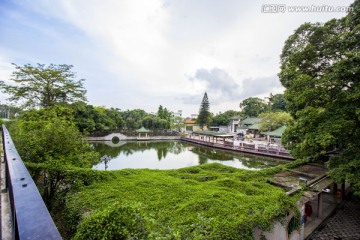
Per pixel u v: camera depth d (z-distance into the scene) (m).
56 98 16.20
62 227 5.24
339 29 8.38
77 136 8.21
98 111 40.41
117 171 8.35
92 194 5.95
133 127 52.22
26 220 0.80
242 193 6.47
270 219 4.90
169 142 42.38
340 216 8.66
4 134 4.40
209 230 3.96
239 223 4.24
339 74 6.71
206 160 22.88
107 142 38.62
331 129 7.08
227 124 60.00
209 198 5.72
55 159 6.98
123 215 2.83
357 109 6.50
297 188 7.09
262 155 24.97
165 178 8.05
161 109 62.88
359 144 7.36
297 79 8.27
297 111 8.62
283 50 10.34
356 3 7.35
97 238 2.63
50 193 6.58
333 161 8.16
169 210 5.02
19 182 1.35
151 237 2.74
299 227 6.46
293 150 9.95
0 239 1.98
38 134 7.29
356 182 6.71
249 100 58.91
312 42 8.88
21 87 14.32
